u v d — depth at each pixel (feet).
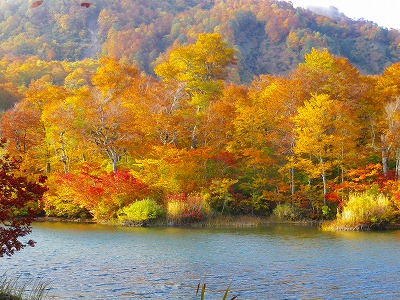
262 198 160.35
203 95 184.65
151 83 209.15
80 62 437.58
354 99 179.01
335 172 169.37
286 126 163.63
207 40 199.11
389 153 157.17
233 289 57.00
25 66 378.53
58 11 627.46
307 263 73.36
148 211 132.46
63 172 166.09
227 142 166.61
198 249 87.35
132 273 65.31
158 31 560.61
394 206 134.62
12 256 77.41
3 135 164.55
